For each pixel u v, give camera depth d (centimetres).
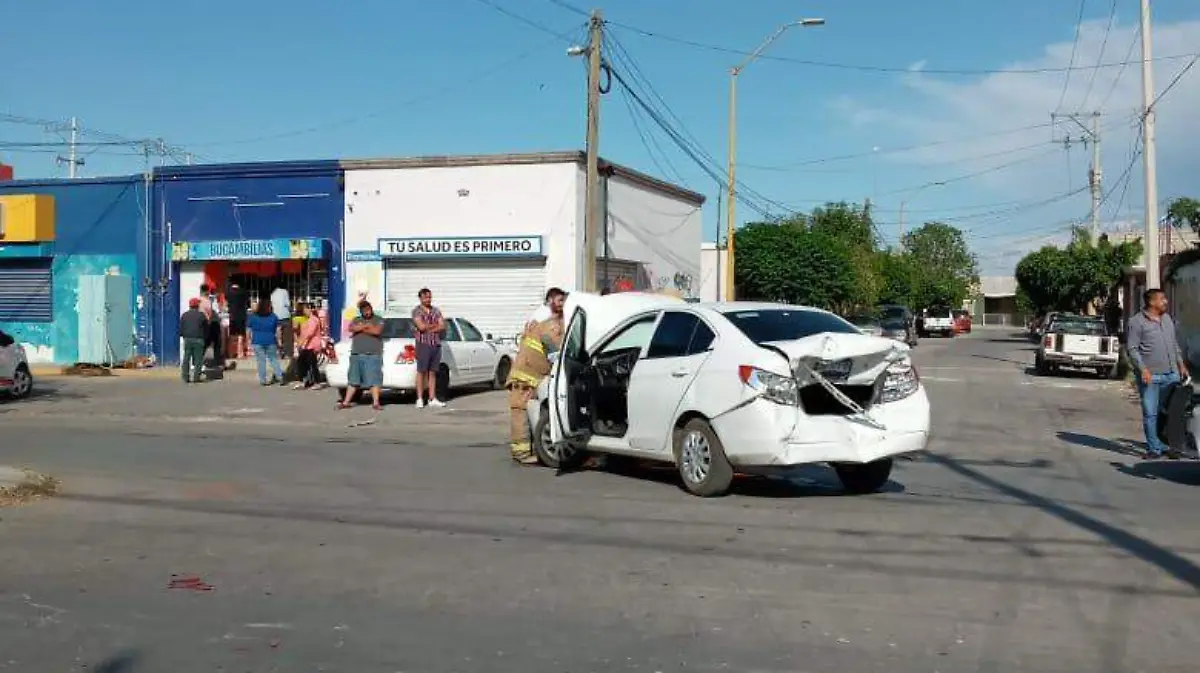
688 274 3562
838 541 777
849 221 6519
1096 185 4981
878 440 916
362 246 2645
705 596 634
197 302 2309
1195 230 3459
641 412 1014
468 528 832
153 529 836
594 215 2111
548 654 533
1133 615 593
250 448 1335
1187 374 1271
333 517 880
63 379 2409
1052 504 934
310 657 533
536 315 1316
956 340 6197
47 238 2819
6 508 924
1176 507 921
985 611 601
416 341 1811
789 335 950
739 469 973
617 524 843
